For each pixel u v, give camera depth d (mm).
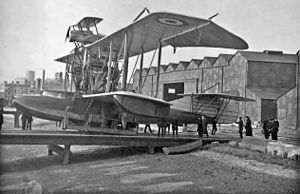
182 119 17172
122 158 9141
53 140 8023
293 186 5953
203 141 11508
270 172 7082
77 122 12594
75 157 9281
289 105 14469
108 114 12719
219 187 5875
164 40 11039
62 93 12414
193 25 9203
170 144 10539
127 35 10195
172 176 6777
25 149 10453
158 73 11094
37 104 11805
